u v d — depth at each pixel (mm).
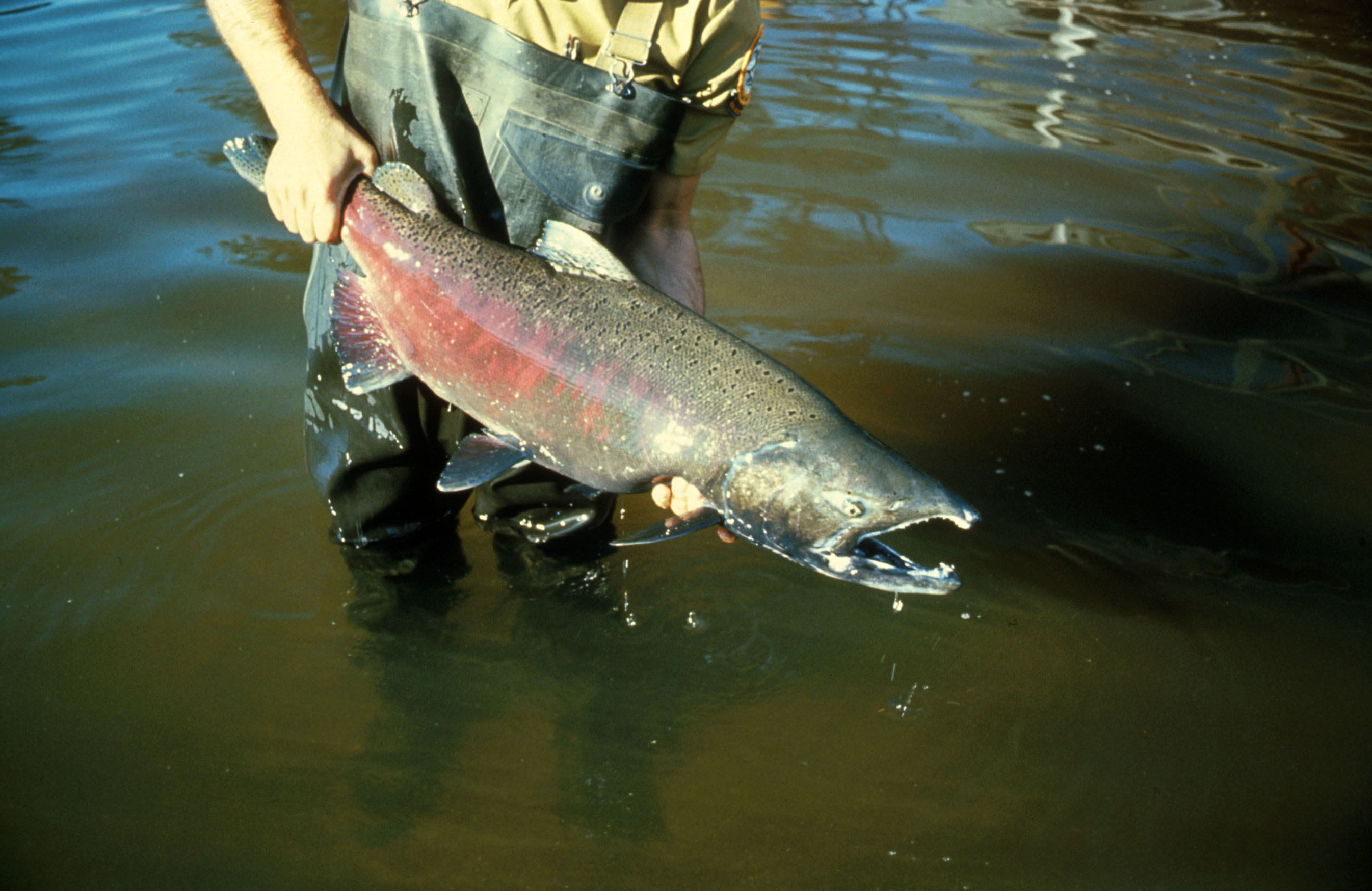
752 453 1557
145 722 1847
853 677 1982
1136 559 2199
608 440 1611
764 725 1902
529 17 1719
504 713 1899
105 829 1703
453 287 1646
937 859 1718
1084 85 4445
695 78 1780
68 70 4055
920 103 4148
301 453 2326
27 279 2750
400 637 2004
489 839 1718
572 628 2041
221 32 1669
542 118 1744
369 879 1660
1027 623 2078
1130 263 3102
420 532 2096
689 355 1588
